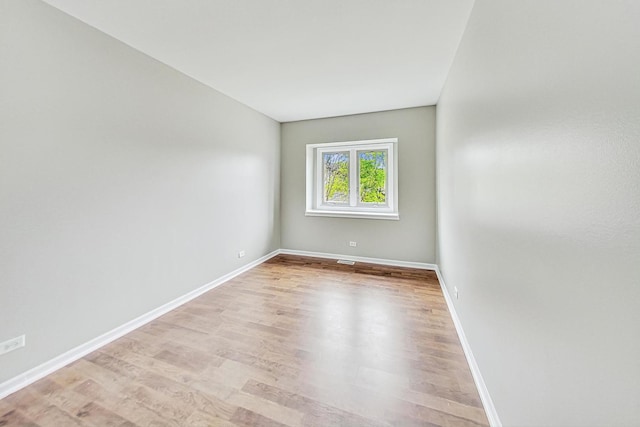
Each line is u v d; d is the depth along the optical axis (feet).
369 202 14.26
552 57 2.69
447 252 9.17
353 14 5.96
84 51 6.09
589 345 2.16
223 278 10.87
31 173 5.27
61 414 4.52
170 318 7.91
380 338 6.84
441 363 5.87
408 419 4.43
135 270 7.34
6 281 4.98
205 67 8.41
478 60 5.29
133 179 7.25
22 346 5.18
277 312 8.27
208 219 10.00
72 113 5.89
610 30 1.92
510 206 3.77
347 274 11.90
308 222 14.92
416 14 5.96
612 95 1.90
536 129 3.03
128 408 4.64
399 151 12.92
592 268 2.14
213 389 5.10
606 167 1.97
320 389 5.10
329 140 14.14
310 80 9.46
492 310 4.50
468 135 6.10
